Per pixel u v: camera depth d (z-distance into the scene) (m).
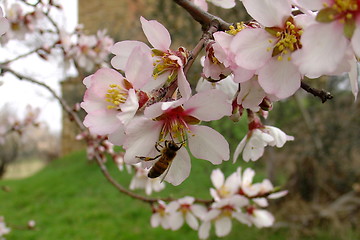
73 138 1.92
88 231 0.96
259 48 0.11
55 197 1.26
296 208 0.87
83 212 1.09
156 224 0.34
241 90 0.12
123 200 1.16
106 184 1.30
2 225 0.57
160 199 0.32
